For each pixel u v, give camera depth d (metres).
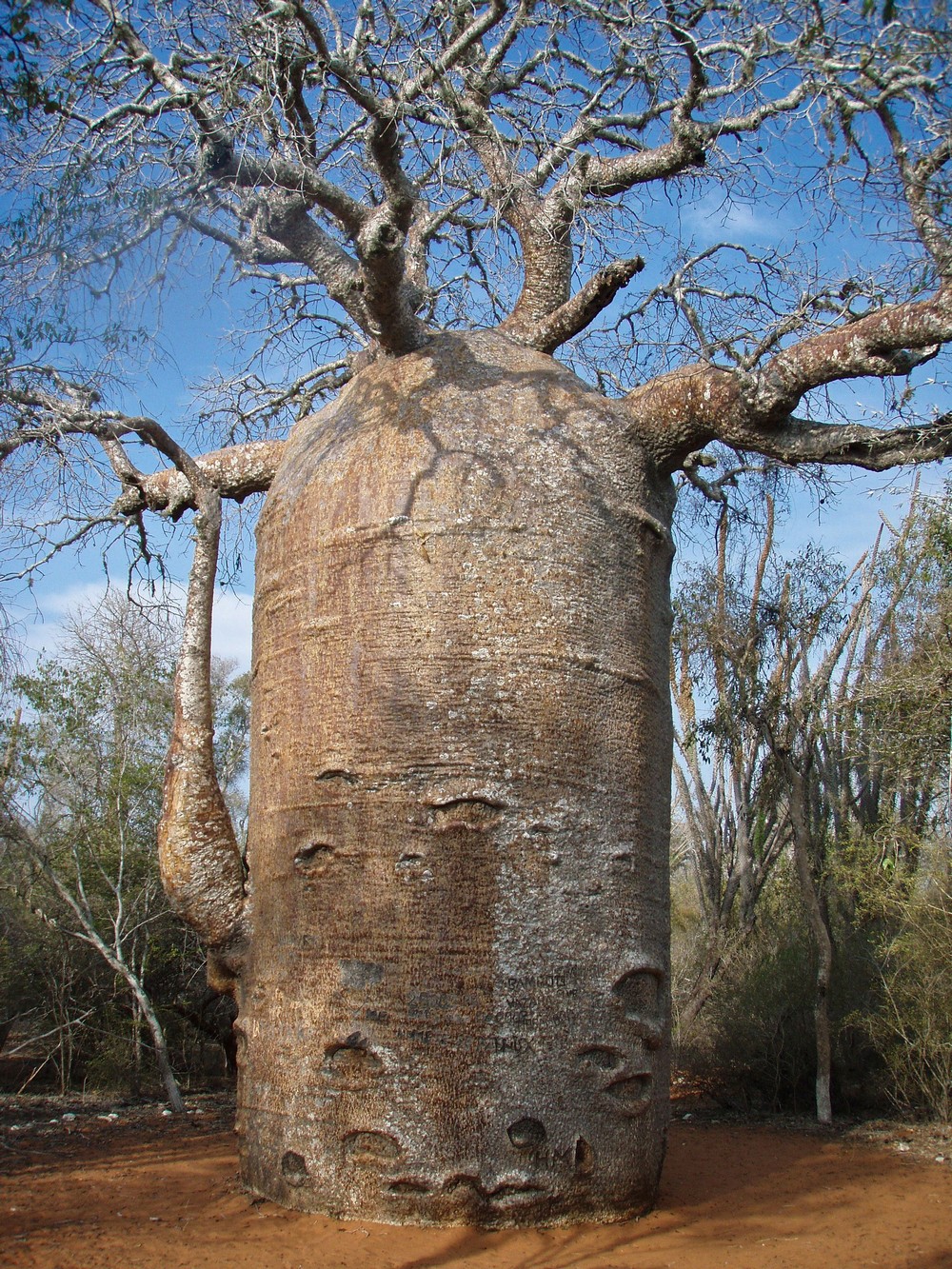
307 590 5.95
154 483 8.01
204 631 6.71
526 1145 5.08
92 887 12.30
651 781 5.96
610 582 5.96
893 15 4.86
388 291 6.19
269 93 6.57
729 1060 10.86
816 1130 9.14
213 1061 13.62
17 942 12.38
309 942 5.46
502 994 5.17
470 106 7.23
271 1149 5.41
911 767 11.50
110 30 6.46
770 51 6.09
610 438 6.30
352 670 5.64
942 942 9.73
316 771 5.62
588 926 5.43
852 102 5.78
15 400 6.39
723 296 8.00
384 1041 5.15
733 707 12.81
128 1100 10.73
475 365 6.45
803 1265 4.82
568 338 7.14
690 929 17.86
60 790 12.55
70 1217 5.29
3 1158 6.84
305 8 6.24
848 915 12.08
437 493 5.78
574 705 5.62
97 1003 12.25
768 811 14.01
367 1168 5.08
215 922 6.06
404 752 5.43
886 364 5.69
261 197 7.16
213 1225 5.07
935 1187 6.74
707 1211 5.74
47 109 5.73
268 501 6.62
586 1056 5.29
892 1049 10.06
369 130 6.05
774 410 6.01
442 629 5.55
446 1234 4.90
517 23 7.54
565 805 5.47
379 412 6.27
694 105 7.10
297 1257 4.61
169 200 6.53
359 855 5.41
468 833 5.31
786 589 12.41
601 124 7.95
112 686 12.59
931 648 11.29
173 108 6.49
